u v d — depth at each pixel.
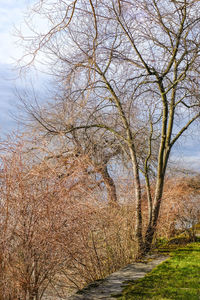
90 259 6.88
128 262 7.78
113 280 6.34
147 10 8.02
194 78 8.17
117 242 7.73
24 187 5.52
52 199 5.63
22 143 6.13
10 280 5.04
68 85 8.93
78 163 6.77
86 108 9.72
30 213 5.36
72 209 6.06
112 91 9.02
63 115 10.39
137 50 8.31
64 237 5.71
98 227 7.15
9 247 5.19
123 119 9.06
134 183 9.12
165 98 8.70
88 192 6.76
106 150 11.43
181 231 11.27
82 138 10.69
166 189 11.91
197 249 8.73
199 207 11.68
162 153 9.10
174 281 5.98
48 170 6.10
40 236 5.33
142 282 6.06
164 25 8.36
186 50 8.12
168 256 8.18
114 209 8.16
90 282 6.32
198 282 5.84
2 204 5.23
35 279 5.27
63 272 6.39
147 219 9.78
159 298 5.09
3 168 5.50
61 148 9.58
